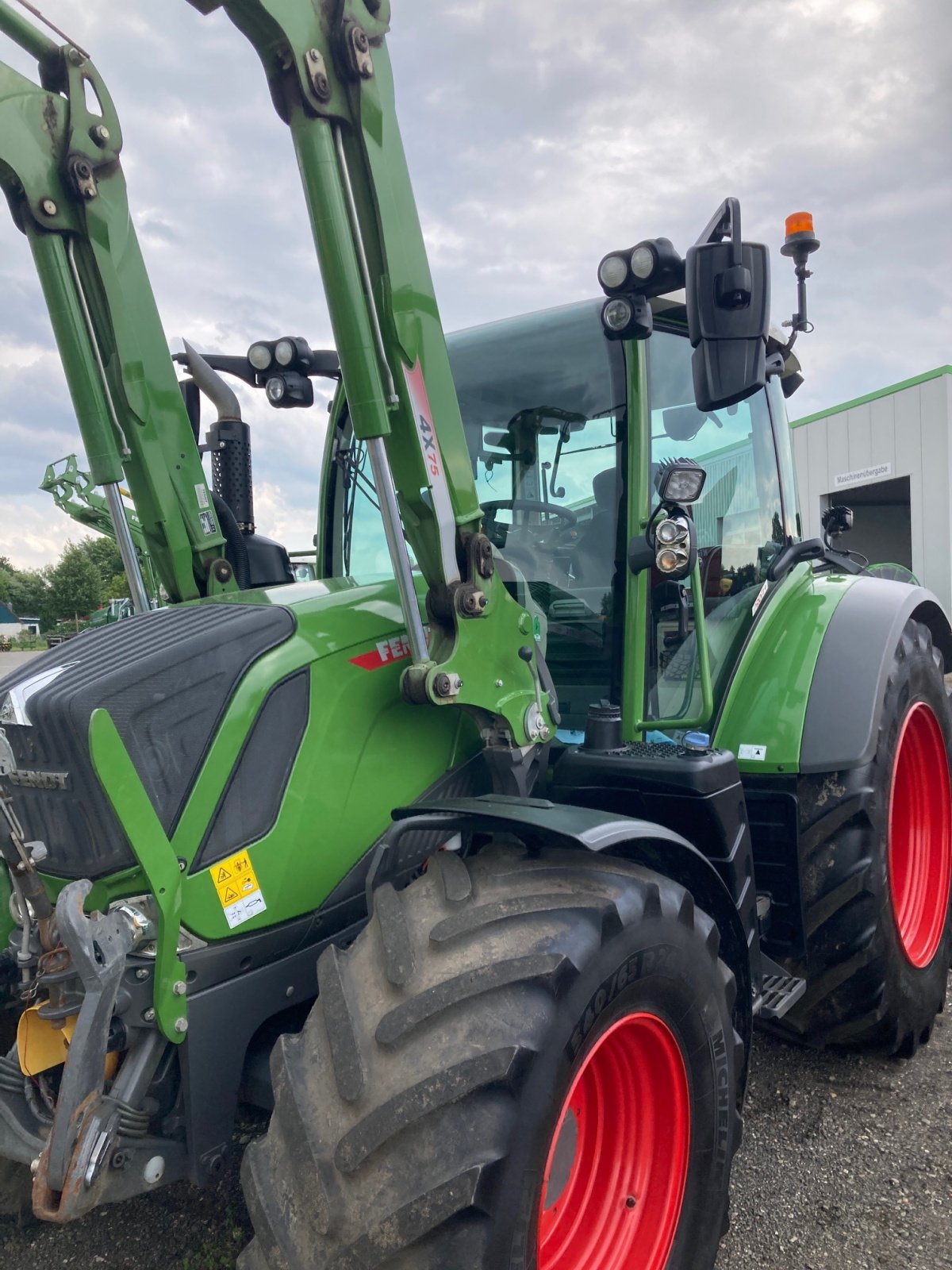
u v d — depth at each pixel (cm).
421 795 204
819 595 311
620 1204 177
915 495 1769
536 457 262
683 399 268
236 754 174
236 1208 223
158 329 250
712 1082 182
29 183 224
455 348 283
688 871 191
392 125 184
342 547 297
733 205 182
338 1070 143
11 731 180
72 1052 146
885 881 270
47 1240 215
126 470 248
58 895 167
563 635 256
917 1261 204
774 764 264
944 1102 269
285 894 178
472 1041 140
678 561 213
